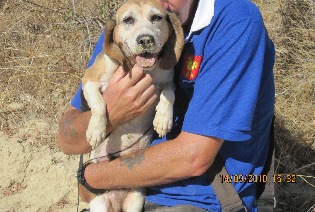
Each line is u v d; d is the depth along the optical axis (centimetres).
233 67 138
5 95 253
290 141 226
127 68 148
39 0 299
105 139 160
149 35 140
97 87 152
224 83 138
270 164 159
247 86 139
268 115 156
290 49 259
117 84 145
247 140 147
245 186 150
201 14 142
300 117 235
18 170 224
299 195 207
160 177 142
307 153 224
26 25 288
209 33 141
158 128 147
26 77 259
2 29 286
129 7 147
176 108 151
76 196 214
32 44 276
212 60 140
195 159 138
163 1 147
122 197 159
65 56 264
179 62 148
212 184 145
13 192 217
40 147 231
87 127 151
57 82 258
